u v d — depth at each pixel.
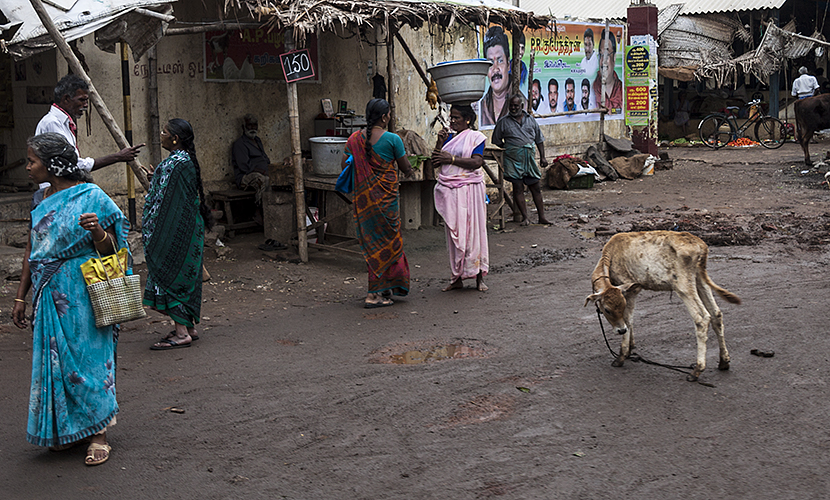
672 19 23.61
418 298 7.58
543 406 4.73
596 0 24.89
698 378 5.12
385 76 12.55
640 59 17.78
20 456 4.17
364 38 10.67
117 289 3.92
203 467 4.00
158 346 6.00
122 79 9.33
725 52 23.41
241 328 6.61
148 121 9.74
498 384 5.13
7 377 5.32
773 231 10.34
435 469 3.93
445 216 7.58
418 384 5.14
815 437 4.20
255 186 10.30
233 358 5.77
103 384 3.99
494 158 10.86
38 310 3.90
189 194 5.95
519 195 11.27
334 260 9.20
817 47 23.42
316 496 3.68
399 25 10.09
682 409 4.63
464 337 6.23
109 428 4.51
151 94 9.65
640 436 4.27
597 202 13.47
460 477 3.84
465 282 8.19
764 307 6.81
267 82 10.98
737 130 23.38
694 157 20.73
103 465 4.04
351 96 12.12
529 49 15.16
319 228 9.68
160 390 5.11
